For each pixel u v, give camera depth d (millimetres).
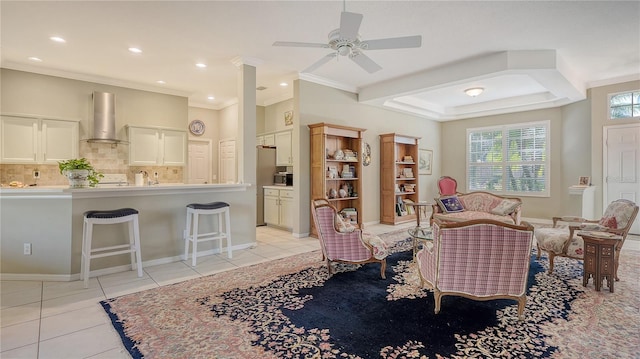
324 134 5145
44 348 1984
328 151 5598
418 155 7379
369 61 2969
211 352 1941
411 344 2018
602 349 1951
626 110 5352
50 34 3607
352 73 5176
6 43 3859
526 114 6953
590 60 4457
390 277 3303
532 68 4062
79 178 3418
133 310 2520
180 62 4574
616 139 5441
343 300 2705
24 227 3264
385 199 6621
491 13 3131
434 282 2459
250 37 3732
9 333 2162
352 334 2143
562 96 5523
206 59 4453
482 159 7676
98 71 4977
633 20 3270
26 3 2920
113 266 3518
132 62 4555
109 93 5348
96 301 2703
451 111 7934
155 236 3818
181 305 2611
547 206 6641
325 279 3240
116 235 3553
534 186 6840
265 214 6426
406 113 7289
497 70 4188
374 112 6531
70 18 3225
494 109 7180
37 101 4855
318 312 2475
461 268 2328
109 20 3277
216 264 3793
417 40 2504
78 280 3252
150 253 3779
